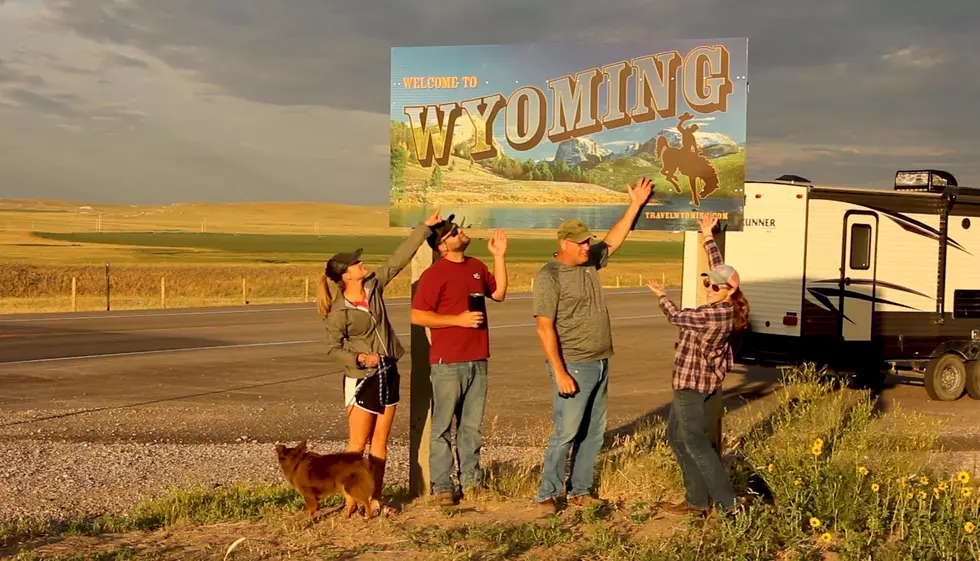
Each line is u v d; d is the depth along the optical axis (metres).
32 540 5.61
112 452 9.13
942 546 5.25
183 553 5.21
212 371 15.59
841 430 7.89
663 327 25.89
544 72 6.54
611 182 6.52
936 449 9.12
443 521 5.89
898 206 14.11
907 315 14.30
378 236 133.62
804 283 13.41
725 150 6.38
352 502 5.96
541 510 6.14
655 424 10.88
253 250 87.19
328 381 14.51
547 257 81.31
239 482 7.77
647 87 6.45
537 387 14.21
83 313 28.59
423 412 6.67
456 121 6.62
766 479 6.38
